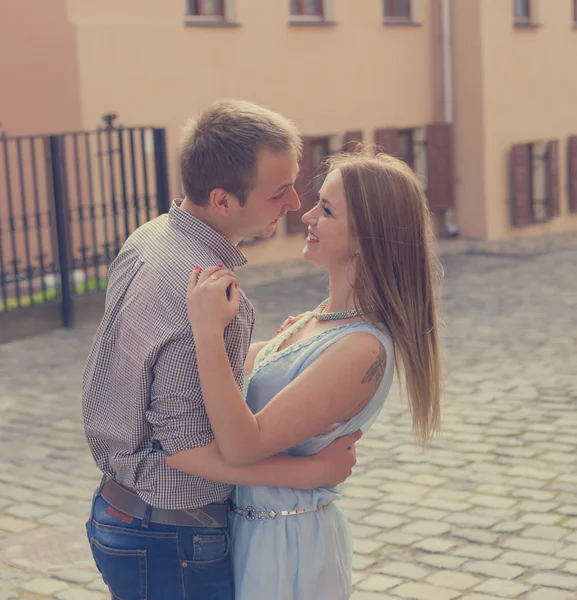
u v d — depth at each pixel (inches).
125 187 397.1
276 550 85.7
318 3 583.2
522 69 673.0
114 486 83.8
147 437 80.7
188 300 76.6
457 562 164.2
